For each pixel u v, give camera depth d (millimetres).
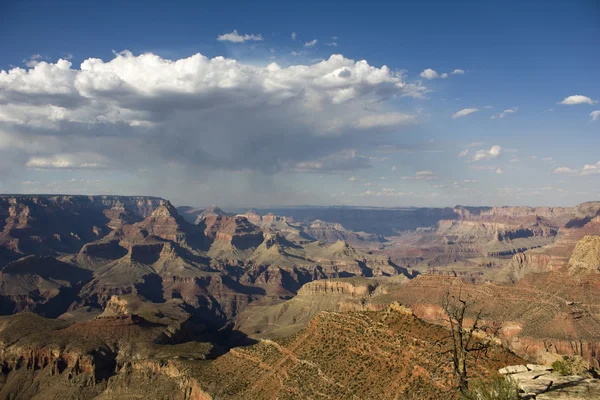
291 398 94625
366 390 84312
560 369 45781
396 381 81375
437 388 72000
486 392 40375
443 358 76312
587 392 38219
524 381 42156
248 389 109125
